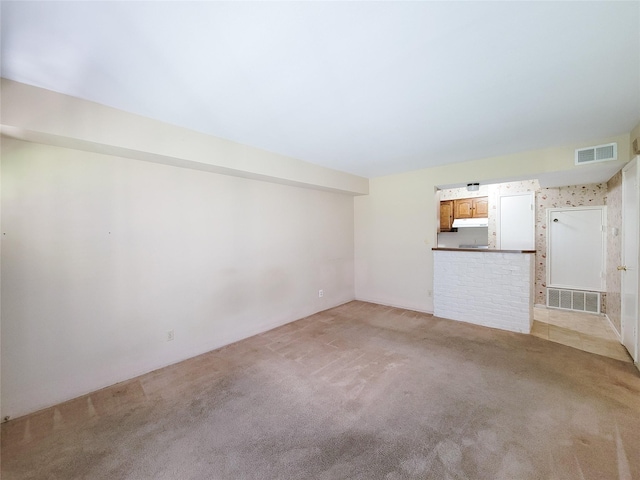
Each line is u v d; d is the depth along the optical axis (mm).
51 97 1940
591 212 4332
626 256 3078
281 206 4008
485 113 2367
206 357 3027
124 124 2262
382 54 1575
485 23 1339
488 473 1533
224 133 2793
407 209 4652
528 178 3773
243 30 1366
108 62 1618
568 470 1534
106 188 2461
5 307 2035
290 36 1417
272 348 3236
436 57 1608
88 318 2377
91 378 2393
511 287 3662
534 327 3787
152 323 2746
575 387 2338
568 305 4523
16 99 1818
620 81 1875
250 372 2691
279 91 1981
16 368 2074
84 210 2352
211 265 3205
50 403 2199
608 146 2973
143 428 1943
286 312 4082
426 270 4496
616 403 2111
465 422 1941
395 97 2080
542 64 1684
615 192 3580
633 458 1603
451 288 4160
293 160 3707
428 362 2830
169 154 2525
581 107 2266
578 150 3150
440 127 2672
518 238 5031
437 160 3887
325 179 4215
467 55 1593
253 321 3645
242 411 2109
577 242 4457
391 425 1932
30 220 2121
